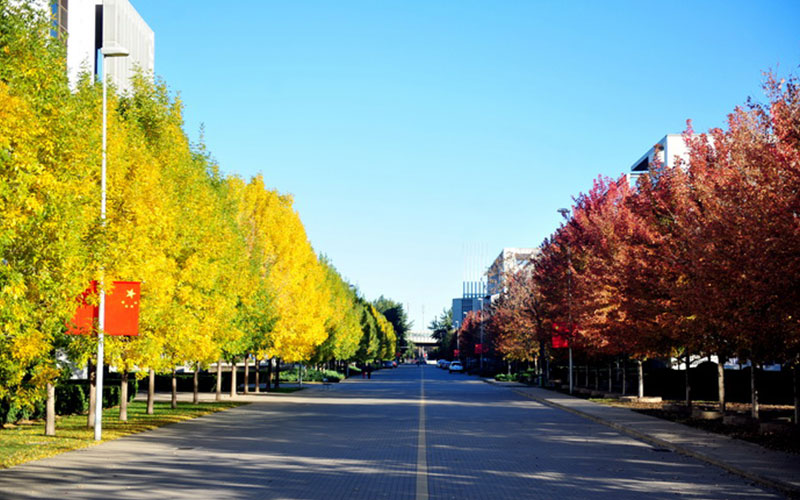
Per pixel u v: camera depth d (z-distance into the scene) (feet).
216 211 96.58
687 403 96.99
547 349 168.35
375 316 440.86
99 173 67.26
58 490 39.37
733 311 57.41
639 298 87.45
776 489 41.22
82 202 56.80
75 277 52.11
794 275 48.80
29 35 51.16
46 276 49.55
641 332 92.12
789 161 51.37
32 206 43.47
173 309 79.25
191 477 44.16
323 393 160.15
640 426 76.43
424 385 208.85
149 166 74.02
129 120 83.82
